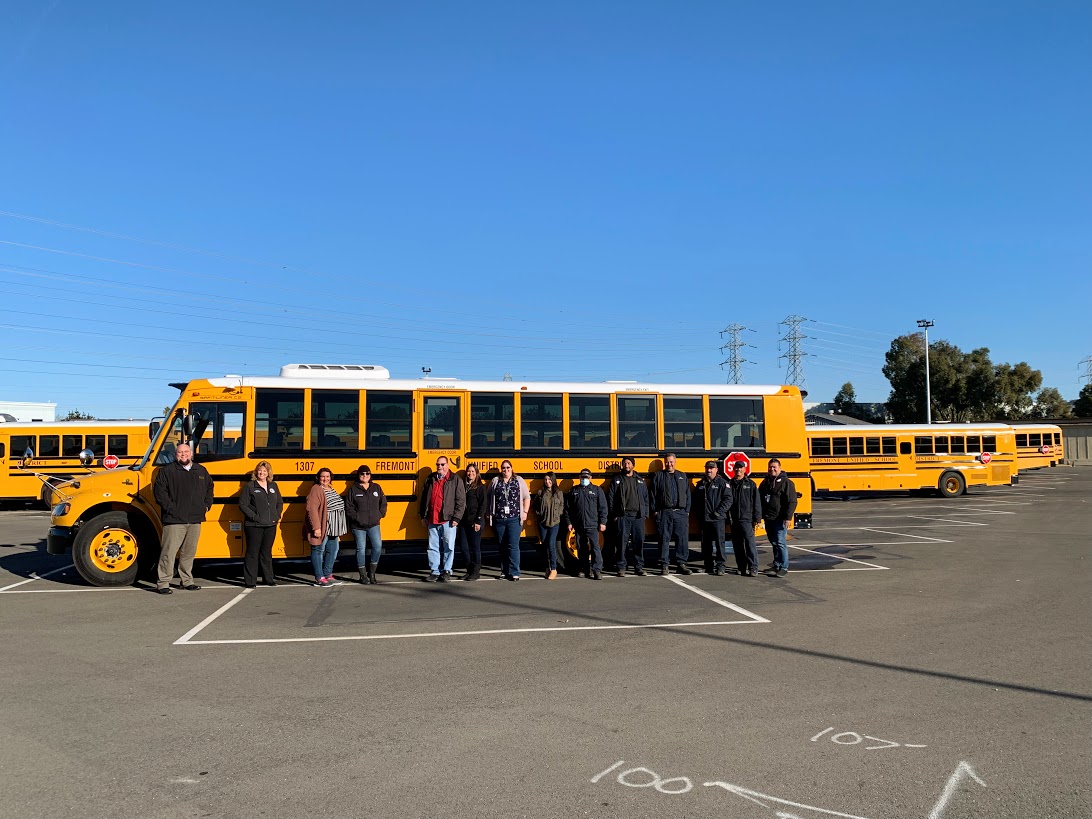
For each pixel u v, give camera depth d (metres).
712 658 7.12
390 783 4.44
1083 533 17.69
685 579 11.83
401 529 12.18
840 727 5.32
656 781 4.47
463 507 11.62
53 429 28.08
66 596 10.41
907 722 5.41
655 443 13.20
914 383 68.69
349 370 13.00
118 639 7.89
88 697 5.99
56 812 4.08
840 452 31.38
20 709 5.71
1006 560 13.49
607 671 6.70
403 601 10.02
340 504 11.41
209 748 4.96
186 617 9.00
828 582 11.43
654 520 13.09
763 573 12.25
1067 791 4.33
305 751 4.92
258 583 11.48
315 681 6.42
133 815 4.05
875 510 25.48
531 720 5.47
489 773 4.58
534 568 13.09
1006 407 68.19
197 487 10.80
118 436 28.22
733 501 12.14
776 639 7.85
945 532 18.33
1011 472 31.88
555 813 4.07
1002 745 4.99
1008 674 6.55
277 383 11.98
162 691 6.14
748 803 4.19
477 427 12.60
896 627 8.37
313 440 12.00
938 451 31.55
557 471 12.80
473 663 6.97
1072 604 9.58
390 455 12.20
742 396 13.62
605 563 13.09
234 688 6.23
